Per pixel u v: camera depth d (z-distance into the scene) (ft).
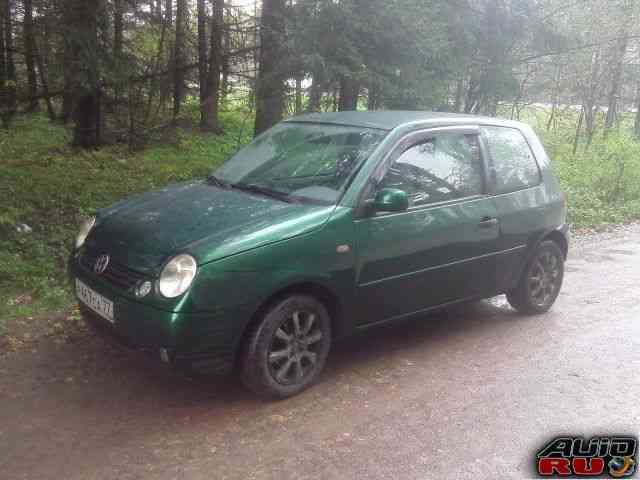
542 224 18.80
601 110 66.85
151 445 11.67
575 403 14.03
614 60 59.00
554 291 20.08
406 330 18.17
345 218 13.80
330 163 15.07
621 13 51.65
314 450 11.73
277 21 31.81
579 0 44.34
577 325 19.03
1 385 13.69
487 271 17.29
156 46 46.85
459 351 16.75
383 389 14.33
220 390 13.92
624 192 43.65
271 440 12.00
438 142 16.24
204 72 48.29
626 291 22.67
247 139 56.44
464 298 17.03
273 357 13.16
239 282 12.19
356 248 13.96
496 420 13.15
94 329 13.66
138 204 14.99
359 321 14.64
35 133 47.26
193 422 12.54
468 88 41.32
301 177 15.11
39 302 18.49
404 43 30.48
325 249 13.39
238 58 41.81
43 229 24.11
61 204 27.32
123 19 40.52
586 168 45.70
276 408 13.24
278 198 14.61
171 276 11.93
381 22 29.58
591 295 22.12
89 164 36.99
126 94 43.34
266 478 10.80
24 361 14.88
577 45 44.50
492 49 39.78
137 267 12.48
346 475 11.00
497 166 17.69
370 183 14.40
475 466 11.46
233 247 12.26
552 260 19.79
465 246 16.34
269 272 12.55
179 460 11.22
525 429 12.84
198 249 12.15
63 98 45.21
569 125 66.13
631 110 80.38
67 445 11.57
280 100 32.96
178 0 48.78
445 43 32.35
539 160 19.44
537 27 41.34
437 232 15.55
